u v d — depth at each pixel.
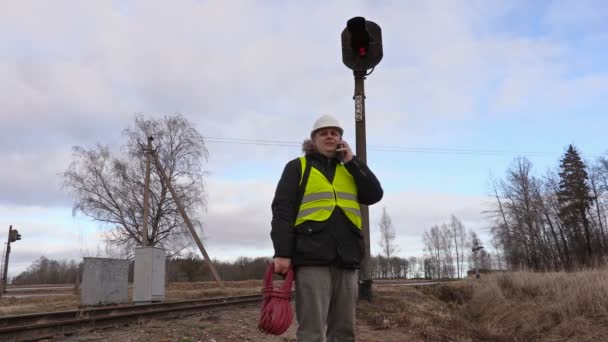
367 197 3.27
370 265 10.54
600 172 52.94
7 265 36.38
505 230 56.53
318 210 2.99
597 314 8.99
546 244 53.97
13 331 6.42
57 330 7.06
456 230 103.12
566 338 8.66
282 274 2.95
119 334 7.03
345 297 3.06
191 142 37.97
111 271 15.63
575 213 52.59
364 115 10.35
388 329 8.40
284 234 2.90
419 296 14.30
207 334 7.07
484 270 64.38
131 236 36.91
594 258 17.22
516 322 10.72
